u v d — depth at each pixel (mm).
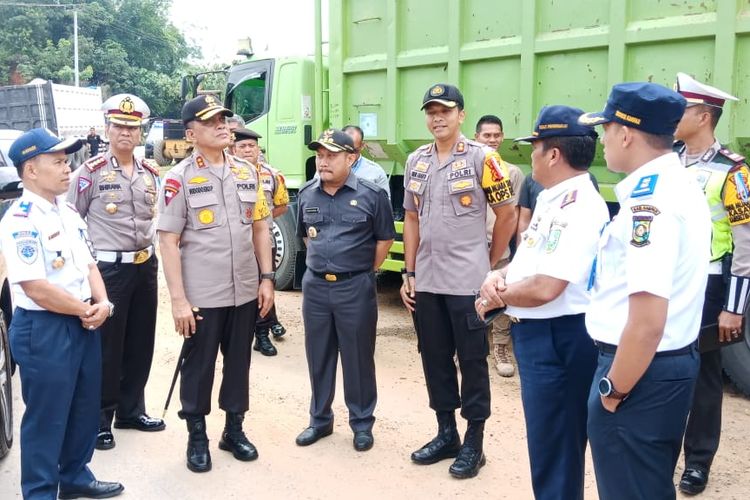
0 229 2973
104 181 3850
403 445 3924
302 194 4023
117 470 3645
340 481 3516
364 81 6059
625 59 4363
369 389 3920
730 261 3236
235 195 3604
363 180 3898
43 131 2990
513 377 4945
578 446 2717
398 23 5648
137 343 4059
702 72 4086
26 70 39281
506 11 4957
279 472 3619
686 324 2107
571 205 2492
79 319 3104
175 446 3938
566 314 2609
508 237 3617
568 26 4625
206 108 3477
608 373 2123
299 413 4398
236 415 3773
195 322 3564
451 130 3506
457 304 3488
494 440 3957
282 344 5801
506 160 5332
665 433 2127
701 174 3264
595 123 2258
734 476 3520
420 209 3625
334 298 3863
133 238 3900
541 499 2770
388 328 6258
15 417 4332
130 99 3879
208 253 3547
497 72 5070
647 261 1994
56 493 3105
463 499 3320
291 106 7324
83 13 42750
